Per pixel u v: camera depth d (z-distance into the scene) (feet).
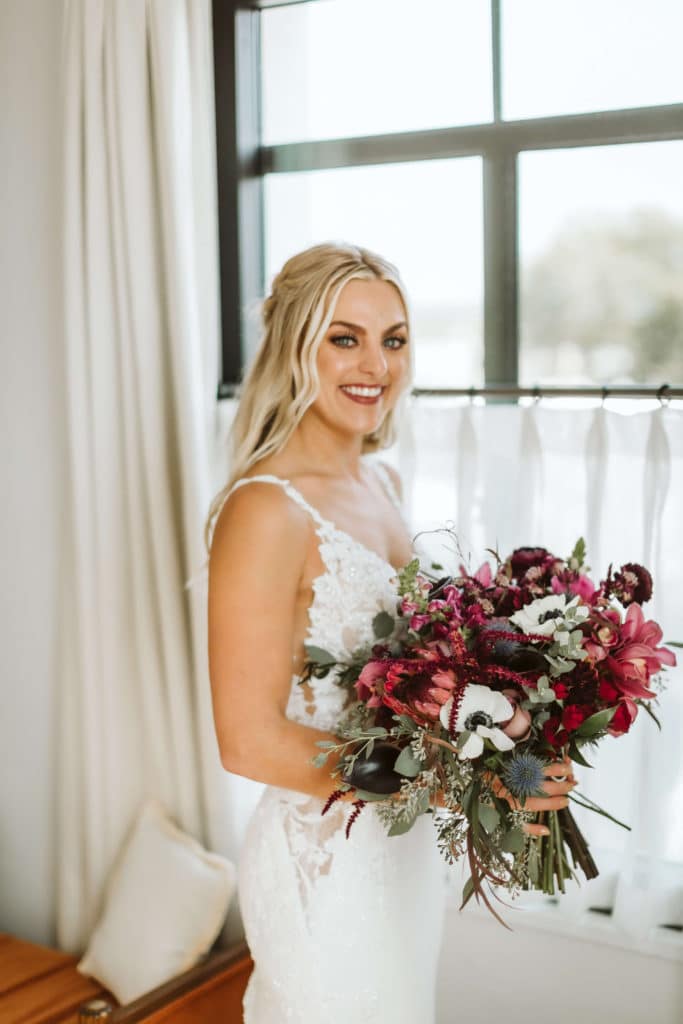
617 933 7.32
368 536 5.89
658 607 7.01
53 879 9.68
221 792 8.32
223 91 8.62
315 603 5.47
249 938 5.72
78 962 8.77
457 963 7.98
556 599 4.89
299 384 5.82
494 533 7.64
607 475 7.17
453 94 8.20
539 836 5.23
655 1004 7.32
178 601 8.36
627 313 7.84
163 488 8.25
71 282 8.29
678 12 7.43
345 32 8.50
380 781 4.93
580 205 7.89
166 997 7.06
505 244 8.14
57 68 8.72
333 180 8.71
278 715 5.30
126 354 8.23
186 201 7.99
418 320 8.53
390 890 5.54
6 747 9.82
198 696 8.32
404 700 4.90
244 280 8.86
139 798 8.93
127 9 7.86
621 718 4.88
